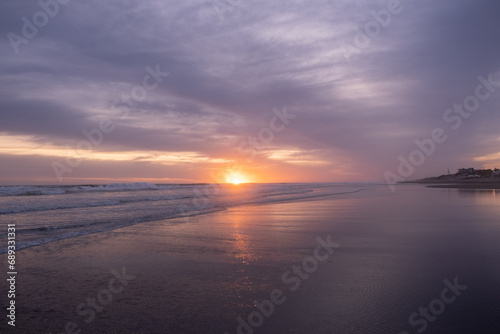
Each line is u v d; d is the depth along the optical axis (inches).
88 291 160.9
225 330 117.0
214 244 271.7
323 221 404.8
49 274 189.3
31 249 254.5
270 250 247.6
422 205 606.9
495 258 210.8
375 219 413.7
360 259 212.8
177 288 163.6
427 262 202.5
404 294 148.7
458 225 348.8
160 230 347.3
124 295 154.1
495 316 124.3
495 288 154.9
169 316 130.1
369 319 123.3
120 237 305.6
